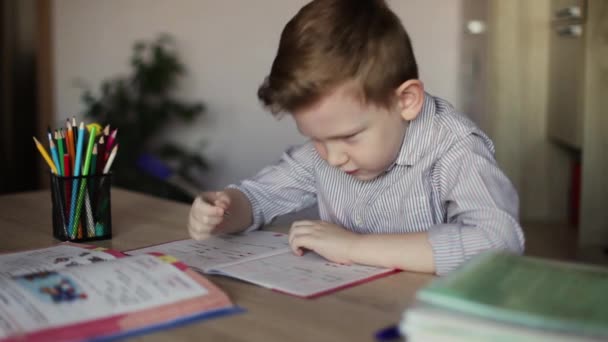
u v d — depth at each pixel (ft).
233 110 11.37
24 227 3.63
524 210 10.33
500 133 10.11
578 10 8.67
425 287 1.73
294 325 2.09
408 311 1.67
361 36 2.89
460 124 3.36
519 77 10.00
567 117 9.14
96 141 3.38
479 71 9.98
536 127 10.11
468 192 3.11
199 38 11.41
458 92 10.07
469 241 2.75
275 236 3.45
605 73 8.38
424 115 3.38
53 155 3.33
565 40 9.15
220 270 2.70
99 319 2.02
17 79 12.75
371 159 2.99
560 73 9.38
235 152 11.49
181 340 1.97
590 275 1.90
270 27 10.83
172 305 2.15
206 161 11.61
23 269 2.67
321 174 3.84
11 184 12.84
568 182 10.23
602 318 1.54
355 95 2.83
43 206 4.20
